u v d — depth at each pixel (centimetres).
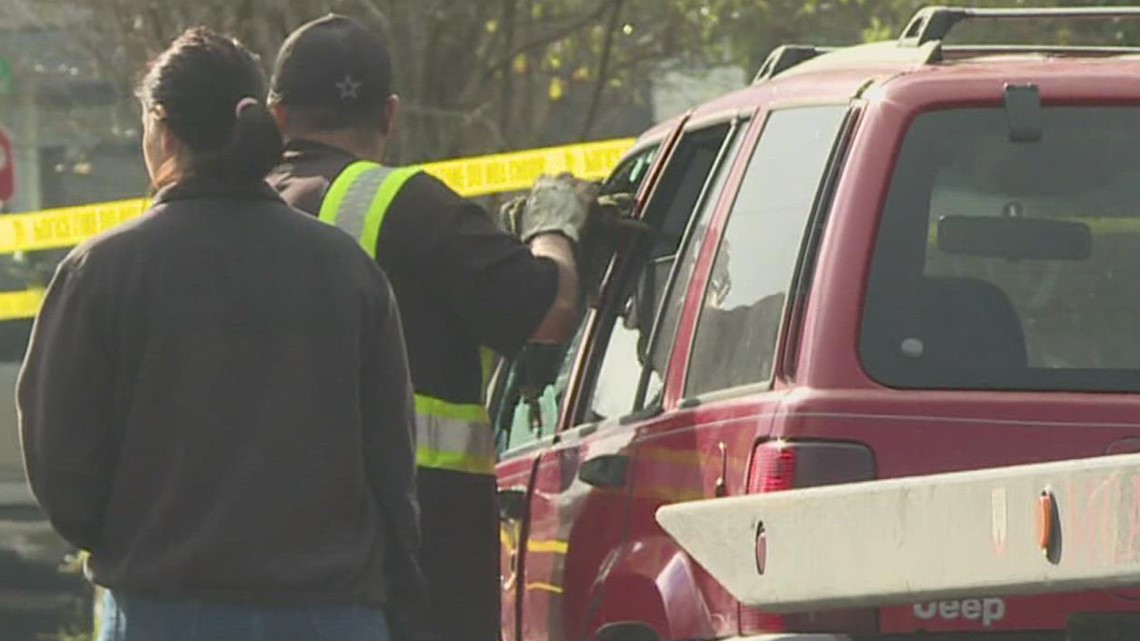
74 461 1575
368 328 1633
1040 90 1794
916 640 1709
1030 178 1784
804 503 1452
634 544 1973
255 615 1572
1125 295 1767
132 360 1582
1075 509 1237
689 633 1842
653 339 2056
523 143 4569
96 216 4009
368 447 1644
